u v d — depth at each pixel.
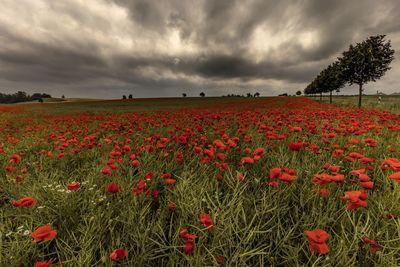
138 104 64.50
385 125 7.59
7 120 18.89
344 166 3.79
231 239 2.20
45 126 11.73
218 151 4.55
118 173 3.67
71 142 5.86
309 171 3.26
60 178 4.14
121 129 9.66
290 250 2.10
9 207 3.11
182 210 2.59
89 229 2.39
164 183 3.46
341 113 10.46
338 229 2.37
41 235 1.76
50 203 2.84
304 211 2.62
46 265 1.73
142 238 2.25
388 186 2.93
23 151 6.34
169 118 12.39
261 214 2.50
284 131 6.62
